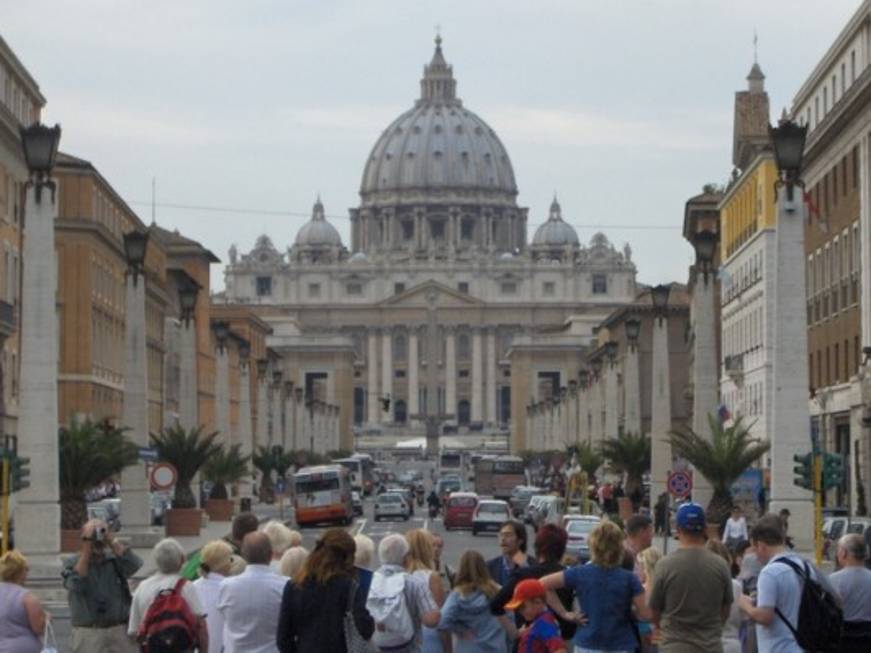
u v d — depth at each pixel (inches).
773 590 1071.6
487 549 4205.2
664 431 3988.7
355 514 6963.6
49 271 2534.5
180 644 1119.0
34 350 2544.3
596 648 1057.5
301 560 1175.6
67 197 6018.7
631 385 4872.0
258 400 7539.4
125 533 3631.9
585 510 4867.1
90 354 6053.2
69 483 3152.1
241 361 6097.4
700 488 3496.6
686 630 1026.7
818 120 4702.3
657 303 3978.8
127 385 3644.2
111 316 6569.9
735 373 5900.6
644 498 4931.1
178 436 4288.9
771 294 5251.0
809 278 4758.9
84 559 1221.7
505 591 1116.5
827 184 4461.1
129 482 3676.2
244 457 5516.7
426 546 1176.8
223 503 5226.4
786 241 2396.7
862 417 3954.2
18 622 1106.7
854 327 4151.1
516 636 1127.6
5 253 4670.3
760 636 1087.0
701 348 3356.3
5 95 4776.1
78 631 1224.2
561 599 1125.1
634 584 1060.5
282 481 6092.5
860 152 4035.4
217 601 1176.8
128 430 3644.2
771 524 1113.4
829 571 2357.3
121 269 6825.8
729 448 3267.7
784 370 2418.8
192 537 4173.2
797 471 2304.4
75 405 5999.0
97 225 6058.1
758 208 5447.8
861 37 4156.0
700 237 3336.6
